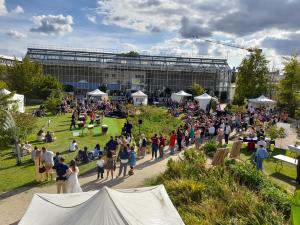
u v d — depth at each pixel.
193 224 10.38
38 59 65.00
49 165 15.79
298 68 46.56
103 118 37.62
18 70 48.88
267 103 43.28
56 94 46.59
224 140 26.89
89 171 17.77
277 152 24.02
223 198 12.28
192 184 13.44
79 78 66.06
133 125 31.66
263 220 10.52
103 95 47.94
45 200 9.04
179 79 68.25
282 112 43.47
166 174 15.96
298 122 41.72
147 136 25.56
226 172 14.84
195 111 41.22
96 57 67.62
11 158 20.30
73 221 7.89
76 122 32.97
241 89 53.00
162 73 67.88
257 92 52.28
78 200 9.04
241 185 13.93
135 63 67.56
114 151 18.91
